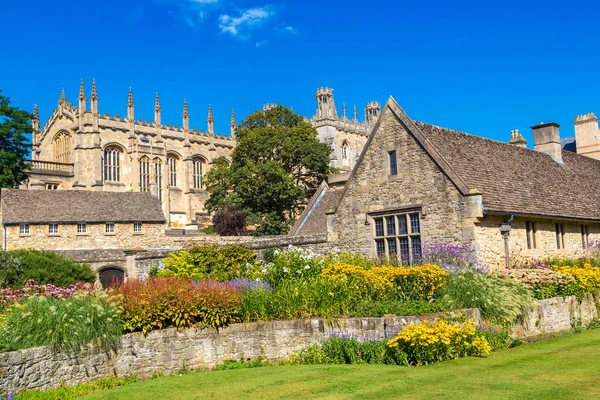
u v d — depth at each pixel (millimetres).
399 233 24375
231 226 61219
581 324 19859
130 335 14812
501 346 15883
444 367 13523
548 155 33062
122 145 84562
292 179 65438
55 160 86812
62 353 13570
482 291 16922
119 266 45875
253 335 16188
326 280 17609
